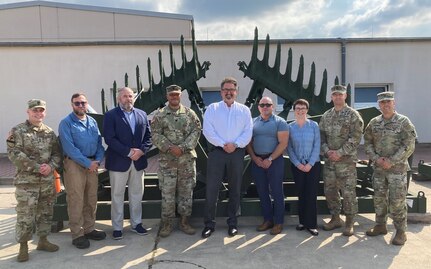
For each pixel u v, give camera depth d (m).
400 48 13.42
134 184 4.70
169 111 4.56
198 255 4.13
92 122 4.49
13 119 13.34
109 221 5.43
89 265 3.92
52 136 4.17
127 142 4.51
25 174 3.96
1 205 6.77
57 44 13.06
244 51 13.24
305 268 3.79
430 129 13.69
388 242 4.43
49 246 4.27
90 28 16.52
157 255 4.14
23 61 13.15
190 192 4.71
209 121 4.55
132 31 16.67
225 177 5.50
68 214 4.48
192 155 4.66
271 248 4.29
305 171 4.60
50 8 16.33
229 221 4.74
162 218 4.70
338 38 13.20
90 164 4.25
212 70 13.30
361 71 13.48
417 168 8.90
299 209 4.82
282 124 4.59
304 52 13.33
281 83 6.06
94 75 13.23
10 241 4.71
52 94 13.29
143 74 13.21
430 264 3.85
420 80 13.54
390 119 4.31
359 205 5.07
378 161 4.34
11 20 16.30
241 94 13.38
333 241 4.47
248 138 4.53
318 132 4.62
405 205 4.35
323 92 6.02
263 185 4.77
